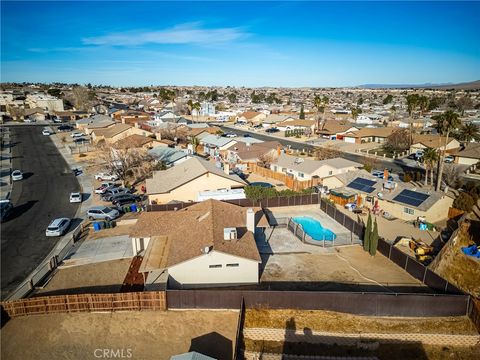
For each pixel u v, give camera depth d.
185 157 70.50
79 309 27.53
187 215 38.62
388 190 53.06
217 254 29.66
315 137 122.56
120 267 34.44
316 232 42.66
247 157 77.88
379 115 160.25
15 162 79.06
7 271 33.47
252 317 26.70
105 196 54.00
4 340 24.75
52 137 110.75
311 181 61.72
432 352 24.91
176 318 26.92
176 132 104.88
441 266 36.75
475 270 37.19
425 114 169.12
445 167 72.00
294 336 25.61
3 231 42.69
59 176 68.06
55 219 45.34
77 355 23.47
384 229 45.69
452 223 47.62
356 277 32.06
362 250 37.72
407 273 32.81
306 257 35.88
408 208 48.22
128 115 144.62
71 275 32.94
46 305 27.28
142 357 23.34
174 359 20.81
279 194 51.97
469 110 185.75
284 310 27.33
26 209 50.38
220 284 30.44
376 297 26.69
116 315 27.27
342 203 54.81
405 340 25.53
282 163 71.38
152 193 49.09
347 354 24.75
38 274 32.72
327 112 185.38
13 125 135.62
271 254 36.47
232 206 41.03
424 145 91.12
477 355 24.64
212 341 24.81
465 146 85.38
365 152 96.38
